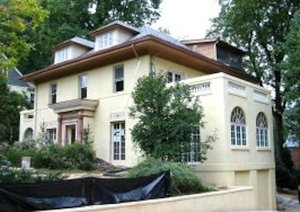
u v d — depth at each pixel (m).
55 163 20.78
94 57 23.66
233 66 31.36
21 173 12.14
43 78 29.14
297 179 31.20
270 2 30.19
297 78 20.19
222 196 13.91
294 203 23.59
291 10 29.80
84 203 9.89
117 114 23.14
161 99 16.39
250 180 19.28
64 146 22.30
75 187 9.83
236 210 14.60
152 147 16.34
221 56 30.38
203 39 29.77
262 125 21.53
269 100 22.39
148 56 21.97
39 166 20.72
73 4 41.53
